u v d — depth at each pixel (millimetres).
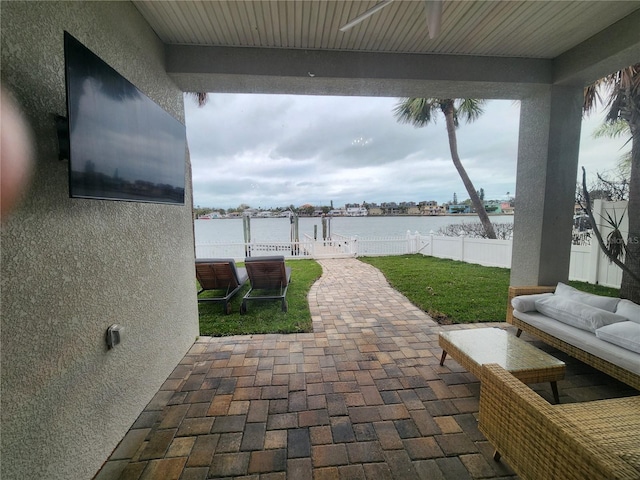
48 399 1286
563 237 3449
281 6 2182
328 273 7137
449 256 9281
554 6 2240
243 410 2121
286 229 19641
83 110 1296
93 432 1588
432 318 3975
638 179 3889
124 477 1579
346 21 2381
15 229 1131
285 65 2816
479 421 1768
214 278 4430
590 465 1006
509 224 12000
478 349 2301
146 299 2205
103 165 1451
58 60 1384
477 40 2723
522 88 3262
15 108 1139
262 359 2871
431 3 1678
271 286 4645
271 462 1670
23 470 1154
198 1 2100
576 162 3373
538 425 1265
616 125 5801
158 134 2088
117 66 1907
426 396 2266
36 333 1225
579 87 3258
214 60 2742
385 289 5578
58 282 1349
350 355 2939
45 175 1285
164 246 2529
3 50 1087
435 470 1604
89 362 1560
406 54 2934
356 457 1699
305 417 2041
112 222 1775
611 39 2516
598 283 5488
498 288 5414
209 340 3316
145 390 2174
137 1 2078
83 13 1564
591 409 1536
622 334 2137
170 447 1783
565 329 2551
